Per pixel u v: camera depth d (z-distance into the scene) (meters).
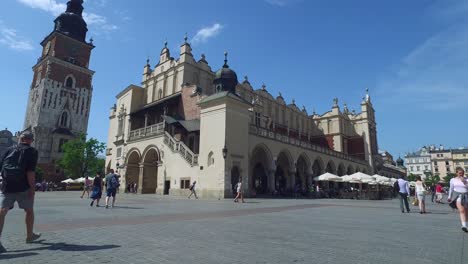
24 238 6.54
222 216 11.58
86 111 73.38
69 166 60.47
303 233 7.81
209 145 29.06
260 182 40.00
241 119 30.20
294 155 40.38
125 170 40.97
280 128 55.25
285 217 11.76
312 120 67.44
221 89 32.78
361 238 7.17
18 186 5.75
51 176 64.75
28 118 70.00
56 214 11.48
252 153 35.47
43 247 5.73
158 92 44.62
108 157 47.78
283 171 44.19
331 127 65.12
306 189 43.00
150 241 6.43
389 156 94.19
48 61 68.38
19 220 9.52
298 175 45.78
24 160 5.85
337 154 52.47
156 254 5.31
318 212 14.47
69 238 6.63
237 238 6.94
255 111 44.09
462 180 8.88
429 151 134.00
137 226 8.54
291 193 38.06
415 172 137.38
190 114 36.78
